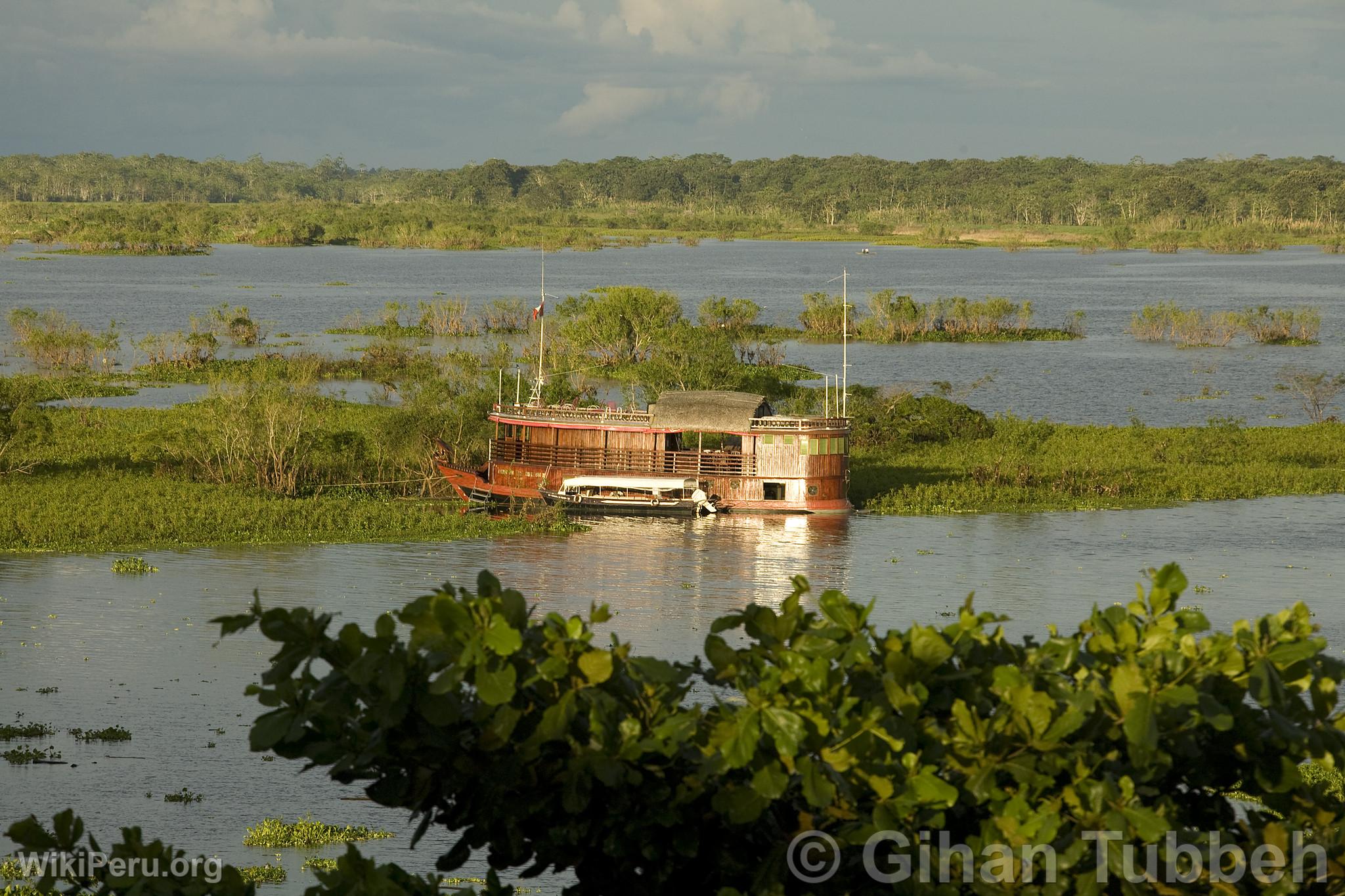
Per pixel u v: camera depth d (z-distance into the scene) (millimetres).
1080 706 21375
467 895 24297
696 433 155000
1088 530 137875
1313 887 22250
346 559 121438
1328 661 22422
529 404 159500
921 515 146625
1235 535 135250
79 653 91062
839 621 23047
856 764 21297
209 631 97000
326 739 22109
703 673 24516
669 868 22250
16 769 69812
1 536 124500
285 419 156000
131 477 152625
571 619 21938
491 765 21812
